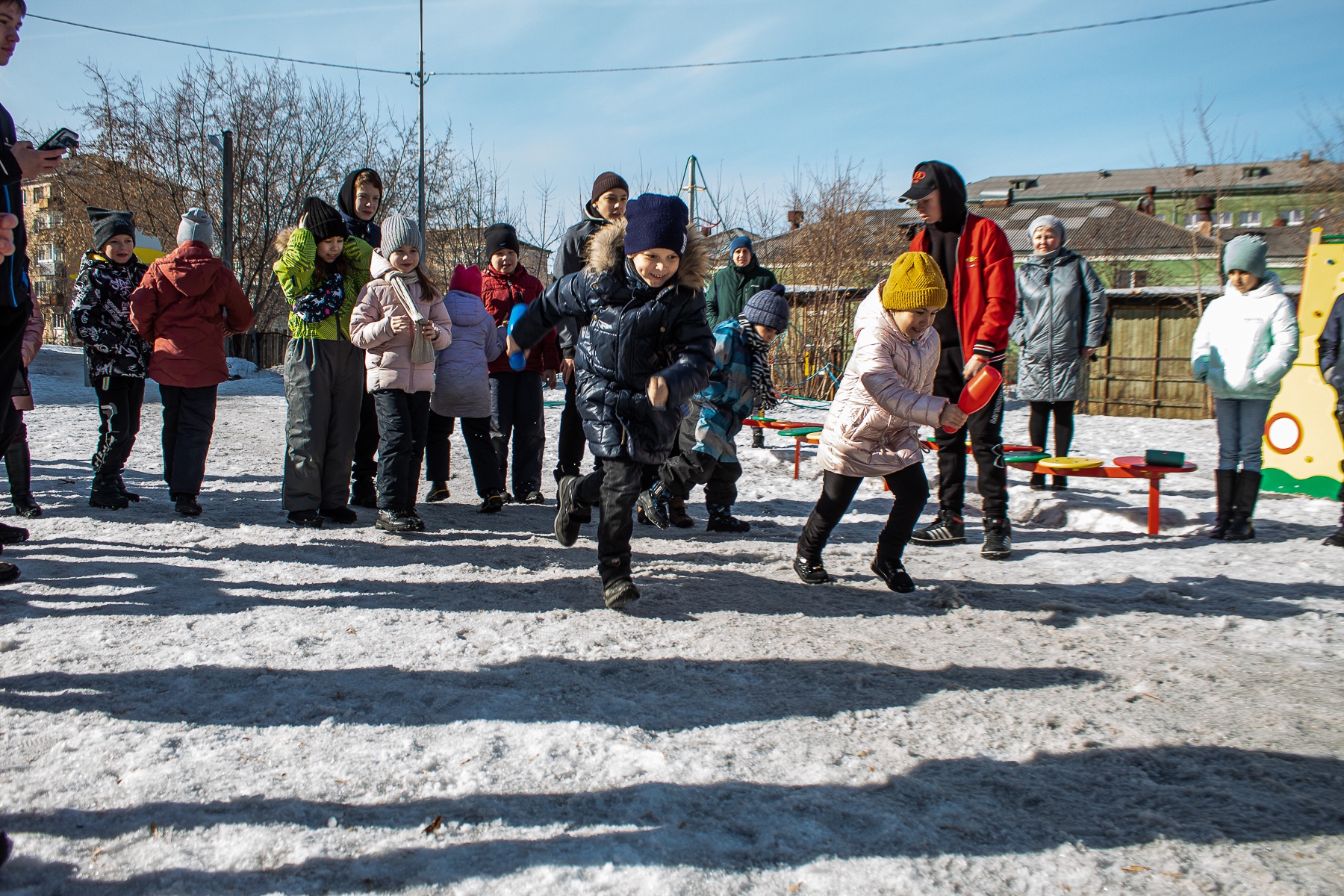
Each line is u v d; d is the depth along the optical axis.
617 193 5.92
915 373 4.20
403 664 3.17
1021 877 1.97
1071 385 7.82
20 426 5.50
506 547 5.15
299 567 4.51
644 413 3.88
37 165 2.86
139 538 5.03
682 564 4.86
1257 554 5.37
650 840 2.06
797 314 18.23
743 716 2.81
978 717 2.86
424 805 2.20
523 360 4.24
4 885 1.82
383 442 5.38
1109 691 3.12
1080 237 37.44
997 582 4.65
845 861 2.00
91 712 2.67
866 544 5.56
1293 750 2.65
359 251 5.46
